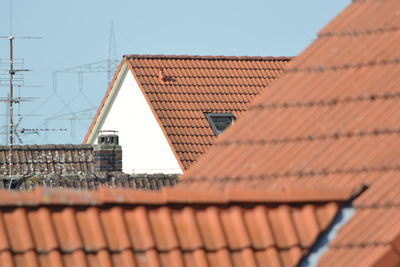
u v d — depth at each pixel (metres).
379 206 29.36
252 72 124.69
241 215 28.69
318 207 29.38
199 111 116.06
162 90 118.75
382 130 31.91
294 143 32.84
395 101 32.69
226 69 123.88
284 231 28.81
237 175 32.56
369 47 34.81
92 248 27.22
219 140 34.59
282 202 29.14
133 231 27.75
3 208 27.30
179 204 28.41
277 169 32.06
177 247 27.67
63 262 26.83
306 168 31.66
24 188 96.50
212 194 28.69
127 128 126.69
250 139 33.84
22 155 111.62
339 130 32.50
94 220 27.62
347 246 28.72
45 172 109.81
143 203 28.17
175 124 113.56
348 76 34.16
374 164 30.83
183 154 109.44
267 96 35.09
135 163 125.88
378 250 27.80
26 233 27.02
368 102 33.06
